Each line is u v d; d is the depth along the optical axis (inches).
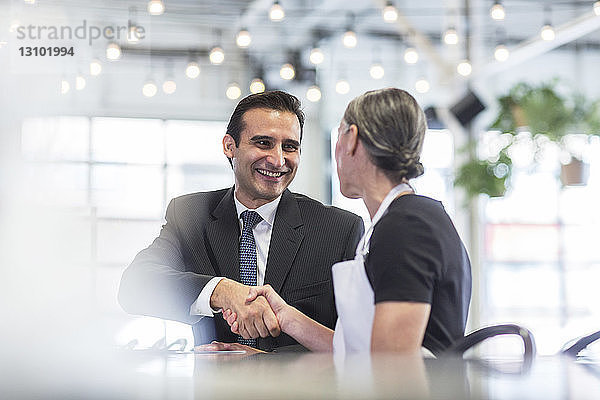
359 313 55.5
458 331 54.2
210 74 393.7
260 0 326.3
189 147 403.9
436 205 56.9
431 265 52.6
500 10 234.7
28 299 30.8
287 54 370.9
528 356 43.1
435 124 279.0
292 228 87.4
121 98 392.5
